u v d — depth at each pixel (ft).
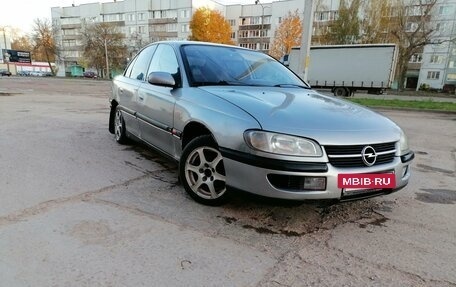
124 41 234.17
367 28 127.44
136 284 6.71
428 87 175.83
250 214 10.05
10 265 7.09
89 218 9.27
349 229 9.54
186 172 10.75
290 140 8.38
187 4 222.89
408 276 7.40
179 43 13.71
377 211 10.94
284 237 8.87
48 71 287.28
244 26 226.38
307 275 7.26
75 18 272.10
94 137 19.47
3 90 57.93
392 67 73.87
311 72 83.66
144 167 14.14
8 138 18.10
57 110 31.19
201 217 9.71
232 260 7.68
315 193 8.38
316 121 9.04
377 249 8.49
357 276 7.31
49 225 8.78
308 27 38.47
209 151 10.28
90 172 13.15
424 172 16.26
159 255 7.72
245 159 8.74
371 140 8.96
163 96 12.53
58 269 7.03
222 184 10.19
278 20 212.43
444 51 177.99
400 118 38.86
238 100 9.96
